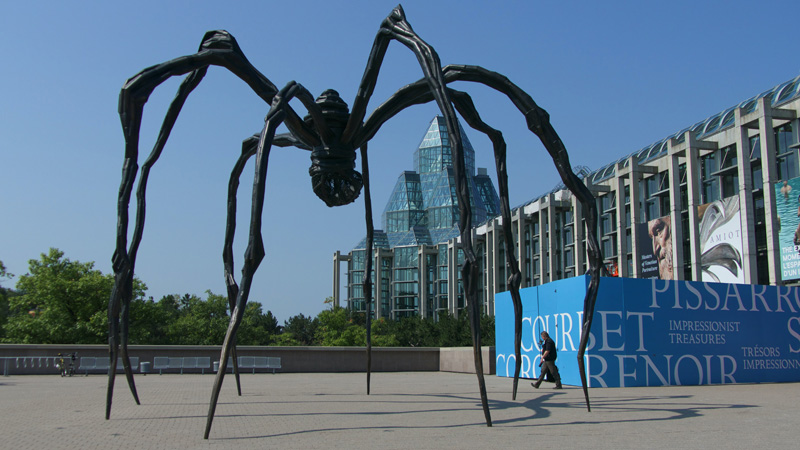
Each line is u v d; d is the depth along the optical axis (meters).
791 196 31.42
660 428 7.35
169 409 9.78
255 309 61.16
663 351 15.88
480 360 7.41
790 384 16.16
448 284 79.12
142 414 9.09
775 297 17.38
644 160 45.09
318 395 12.65
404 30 8.25
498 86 9.12
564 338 16.44
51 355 23.48
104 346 24.16
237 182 11.15
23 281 35.09
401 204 108.44
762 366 16.91
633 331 15.71
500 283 67.38
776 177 32.47
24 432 7.20
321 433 6.95
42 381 18.75
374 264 93.19
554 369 14.79
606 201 50.66
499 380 18.56
